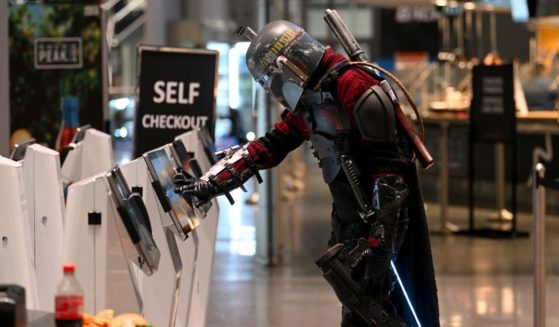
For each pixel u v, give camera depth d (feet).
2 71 21.30
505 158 47.01
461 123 44.39
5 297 9.36
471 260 33.45
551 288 28.53
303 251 35.53
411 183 15.55
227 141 78.48
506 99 38.19
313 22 94.43
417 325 15.97
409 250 15.87
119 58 70.95
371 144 14.78
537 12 49.39
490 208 48.21
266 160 16.06
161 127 23.88
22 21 27.48
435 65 58.29
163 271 14.82
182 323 16.57
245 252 35.27
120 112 64.90
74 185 13.00
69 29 27.55
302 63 14.82
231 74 80.02
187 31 69.67
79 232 12.98
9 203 12.70
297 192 57.00
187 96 23.97
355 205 15.24
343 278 15.01
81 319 10.34
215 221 19.03
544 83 54.08
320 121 15.14
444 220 40.34
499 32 81.61
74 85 27.58
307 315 24.64
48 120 27.55
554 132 43.88
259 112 31.78
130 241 12.98
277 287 28.45
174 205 14.93
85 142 21.52
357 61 15.20
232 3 89.97
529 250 35.58
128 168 14.70
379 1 50.60
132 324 11.77
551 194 45.03
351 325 15.79
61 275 14.07
